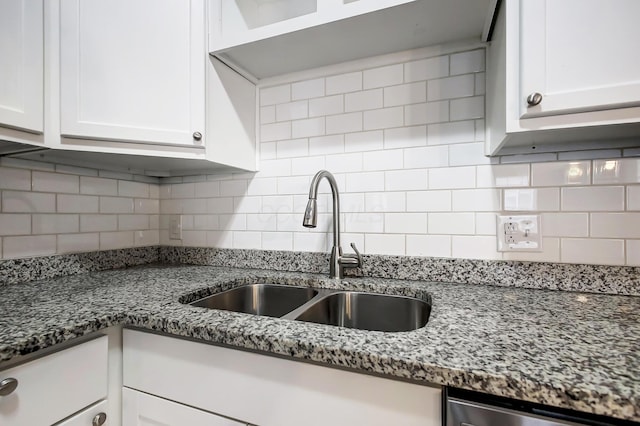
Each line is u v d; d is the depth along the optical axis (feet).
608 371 1.37
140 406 2.31
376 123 3.66
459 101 3.32
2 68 2.50
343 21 2.94
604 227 2.84
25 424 1.81
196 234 4.63
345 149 3.79
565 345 1.65
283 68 3.93
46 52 2.78
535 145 2.95
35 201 3.44
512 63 2.28
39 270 3.43
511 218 3.11
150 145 3.19
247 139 4.08
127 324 2.34
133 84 3.07
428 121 3.44
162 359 2.25
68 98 2.86
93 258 3.95
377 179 3.64
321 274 3.81
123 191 4.38
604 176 2.83
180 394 2.18
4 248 3.20
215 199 4.50
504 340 1.73
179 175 4.71
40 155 3.28
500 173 3.16
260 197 4.23
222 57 3.59
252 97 4.17
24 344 1.74
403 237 3.52
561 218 2.97
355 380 1.72
